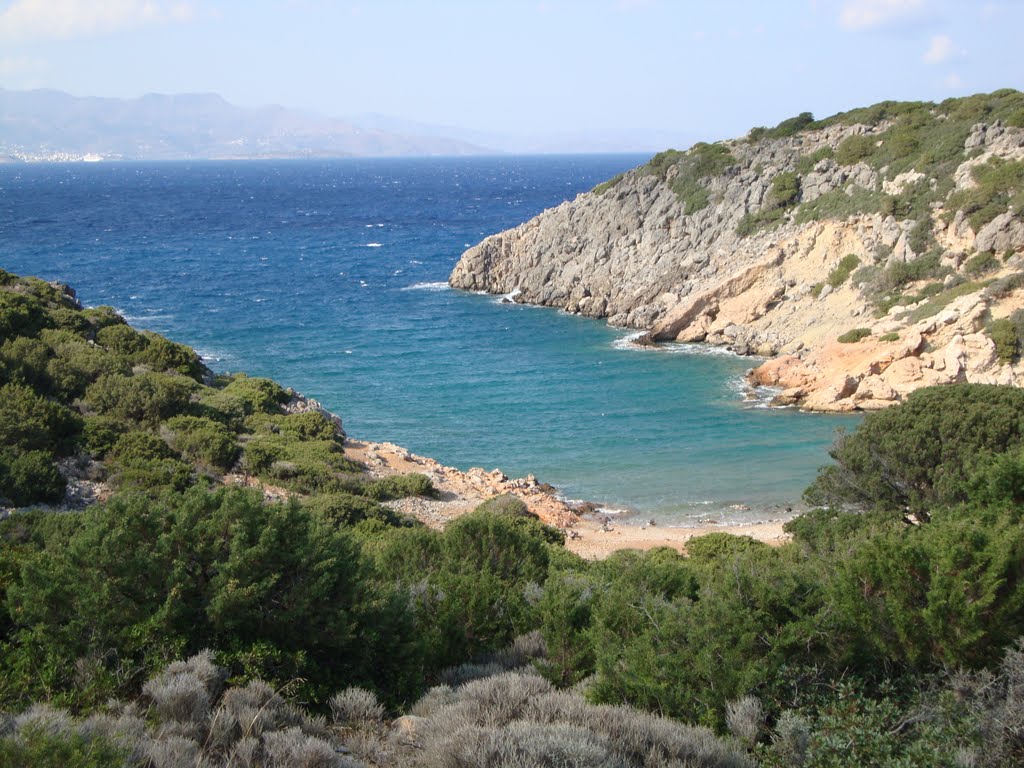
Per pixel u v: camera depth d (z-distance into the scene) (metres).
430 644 14.57
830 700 11.05
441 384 67.31
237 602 12.41
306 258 132.62
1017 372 56.97
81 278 109.75
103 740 8.52
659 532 39.91
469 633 15.70
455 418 59.31
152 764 8.84
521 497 43.06
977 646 11.14
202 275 114.94
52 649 11.92
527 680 12.32
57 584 12.48
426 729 10.55
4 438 32.19
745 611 12.18
